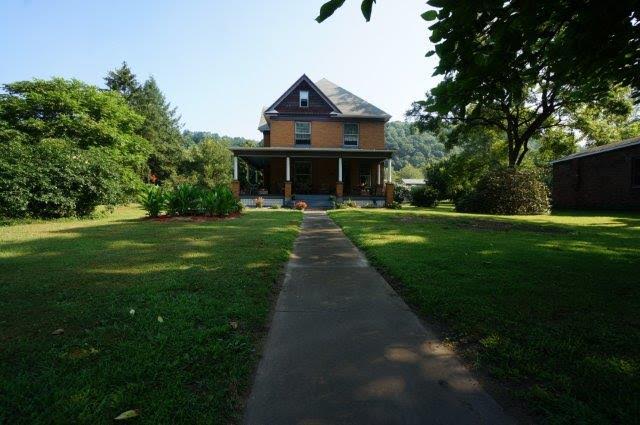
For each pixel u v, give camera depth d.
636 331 2.85
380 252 6.07
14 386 2.04
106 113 22.67
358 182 26.25
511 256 5.73
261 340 2.79
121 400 1.91
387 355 2.54
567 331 2.85
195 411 1.85
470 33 3.52
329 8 2.70
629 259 5.54
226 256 5.77
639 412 1.83
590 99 5.37
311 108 26.08
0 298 3.59
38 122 19.47
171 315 3.16
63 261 5.34
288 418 1.84
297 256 6.15
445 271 4.75
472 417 1.85
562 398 1.96
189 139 72.19
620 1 3.34
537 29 3.69
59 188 12.16
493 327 2.96
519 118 24.28
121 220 12.20
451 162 30.44
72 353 2.46
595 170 20.61
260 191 24.59
